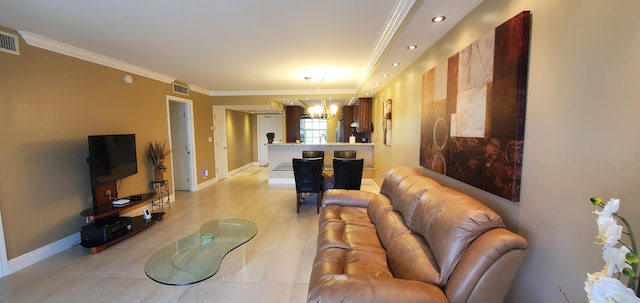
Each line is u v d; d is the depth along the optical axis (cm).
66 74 300
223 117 727
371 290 121
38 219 271
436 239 145
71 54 306
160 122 463
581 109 107
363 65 412
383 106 503
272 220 382
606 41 97
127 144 352
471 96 184
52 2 203
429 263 145
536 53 130
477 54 176
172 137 571
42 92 276
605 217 72
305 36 285
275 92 663
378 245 211
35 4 205
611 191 96
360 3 212
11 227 249
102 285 226
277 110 852
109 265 258
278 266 255
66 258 273
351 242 213
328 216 266
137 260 268
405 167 278
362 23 251
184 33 271
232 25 253
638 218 89
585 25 104
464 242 130
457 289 119
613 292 63
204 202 480
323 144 623
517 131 140
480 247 120
